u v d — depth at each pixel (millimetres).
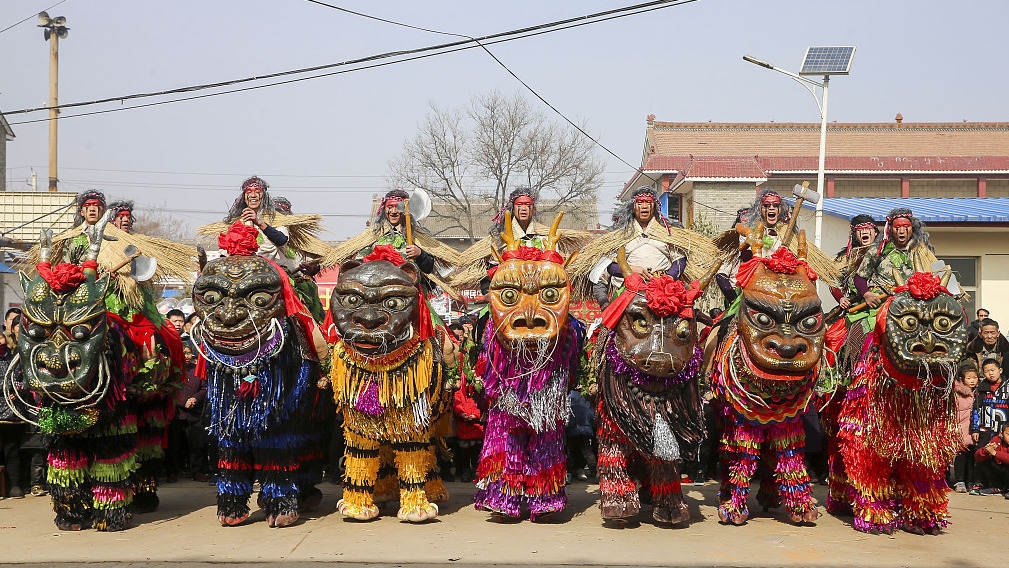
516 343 6262
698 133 33500
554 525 6668
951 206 16656
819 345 6027
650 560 5613
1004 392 8828
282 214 8352
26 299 6145
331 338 6797
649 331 6121
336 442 8883
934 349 6035
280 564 5555
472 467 9383
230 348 6289
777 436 6496
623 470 6488
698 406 6434
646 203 7730
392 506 7457
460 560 5613
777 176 30281
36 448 8461
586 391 6996
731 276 7480
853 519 6855
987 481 8844
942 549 5969
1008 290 15234
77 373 6059
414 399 6586
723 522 6727
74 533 6535
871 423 6336
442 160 39656
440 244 8141
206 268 6484
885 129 34156
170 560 5680
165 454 8883
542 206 40625
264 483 6645
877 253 7141
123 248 7125
